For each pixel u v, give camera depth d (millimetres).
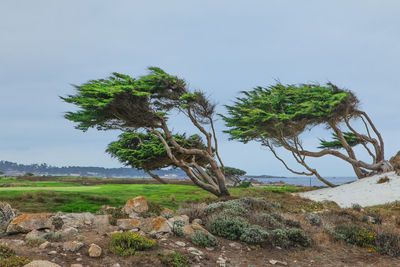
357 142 38750
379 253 8672
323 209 16672
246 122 31797
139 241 6633
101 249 6152
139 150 27141
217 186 26078
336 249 8852
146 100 20031
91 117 19422
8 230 7125
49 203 15031
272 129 30562
